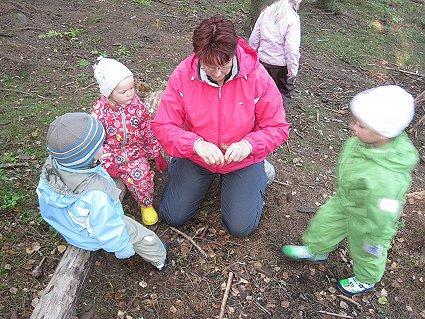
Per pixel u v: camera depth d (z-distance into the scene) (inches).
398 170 92.4
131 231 100.8
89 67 210.4
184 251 121.3
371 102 89.2
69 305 95.1
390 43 312.8
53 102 179.8
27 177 137.3
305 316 110.3
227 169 119.3
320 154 173.6
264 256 123.0
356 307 113.9
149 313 106.0
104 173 93.7
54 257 113.8
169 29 268.4
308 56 267.6
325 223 111.3
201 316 107.1
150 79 201.6
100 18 265.6
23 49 218.1
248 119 113.0
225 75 104.3
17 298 104.1
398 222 138.4
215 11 310.8
